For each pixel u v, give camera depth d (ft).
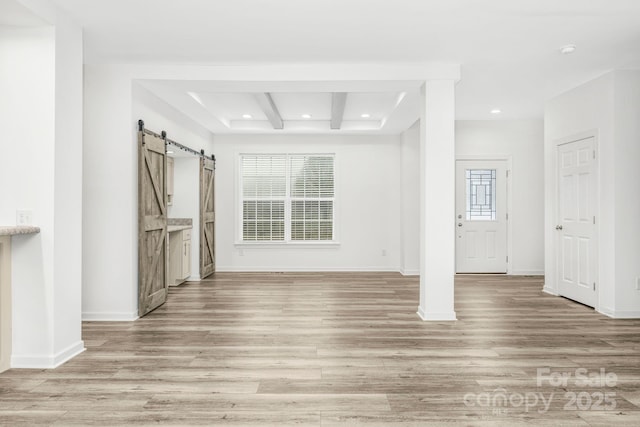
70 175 10.98
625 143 15.38
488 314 15.65
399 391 8.82
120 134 14.66
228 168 26.58
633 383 9.27
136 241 15.11
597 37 12.50
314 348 11.66
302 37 12.55
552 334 13.07
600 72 15.72
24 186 10.23
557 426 7.40
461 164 24.88
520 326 13.99
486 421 7.57
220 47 13.32
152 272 16.16
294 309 16.39
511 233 24.73
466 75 16.10
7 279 10.12
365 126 25.45
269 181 27.02
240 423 7.46
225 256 26.66
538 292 19.77
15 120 10.23
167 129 18.40
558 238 18.98
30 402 8.30
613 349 11.62
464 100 19.86
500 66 15.07
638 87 15.35
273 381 9.34
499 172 24.84
